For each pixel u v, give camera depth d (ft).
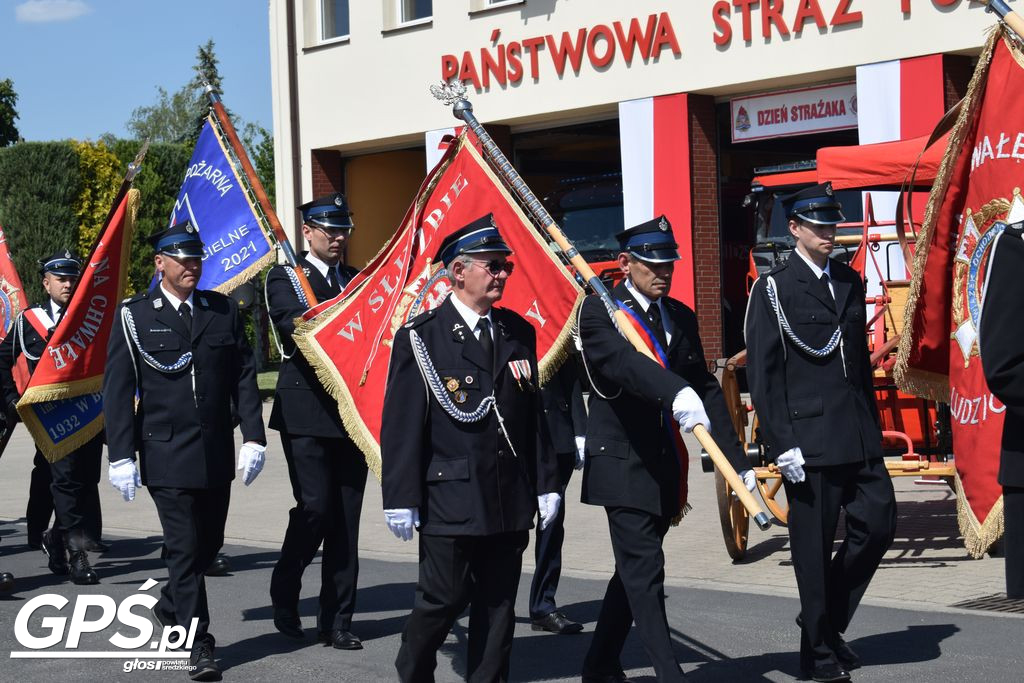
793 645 20.30
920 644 19.84
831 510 17.85
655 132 62.08
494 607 16.43
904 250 28.37
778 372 17.94
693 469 40.98
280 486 42.88
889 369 28.12
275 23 78.43
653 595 16.57
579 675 19.19
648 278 17.08
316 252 22.94
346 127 75.72
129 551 31.78
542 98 66.44
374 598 25.30
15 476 49.73
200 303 20.98
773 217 53.88
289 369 21.80
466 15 69.36
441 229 21.24
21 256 92.38
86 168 93.71
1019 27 15.98
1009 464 12.36
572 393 21.94
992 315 12.12
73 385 27.27
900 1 53.47
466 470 15.98
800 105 58.70
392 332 21.08
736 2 58.70
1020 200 15.89
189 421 20.42
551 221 18.33
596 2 63.87
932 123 52.95
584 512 34.47
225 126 27.14
